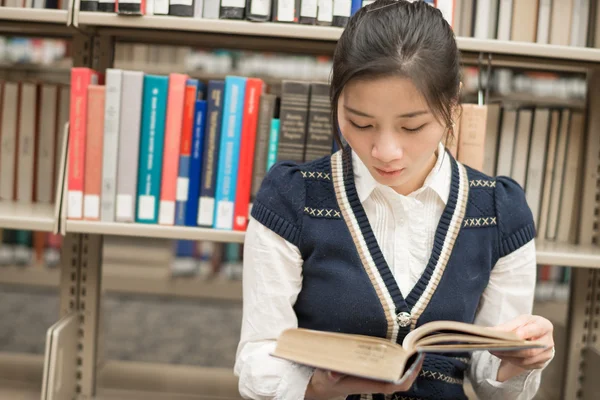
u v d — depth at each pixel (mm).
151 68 2475
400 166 839
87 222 1229
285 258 997
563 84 2439
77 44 1423
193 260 2668
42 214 1298
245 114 1232
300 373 913
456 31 1327
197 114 1238
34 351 2652
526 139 1397
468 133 1228
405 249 991
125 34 1413
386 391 794
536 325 901
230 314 3512
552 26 1335
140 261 2301
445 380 1009
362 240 981
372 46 797
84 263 1464
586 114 1441
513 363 930
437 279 971
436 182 1004
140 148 1244
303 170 1028
